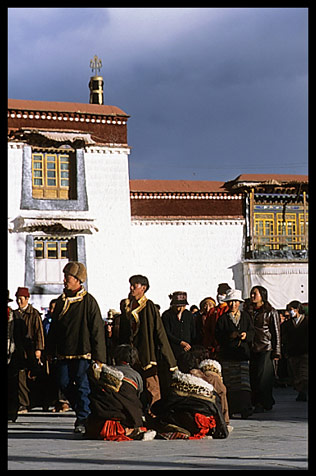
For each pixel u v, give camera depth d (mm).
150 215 29797
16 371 11500
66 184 26734
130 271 27062
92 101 32562
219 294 14844
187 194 30312
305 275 31703
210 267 30344
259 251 31031
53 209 26281
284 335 16609
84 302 9672
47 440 8742
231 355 11648
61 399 13406
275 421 11023
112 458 7043
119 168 27359
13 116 26141
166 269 29703
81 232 26531
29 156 26109
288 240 32125
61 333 9664
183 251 30031
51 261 26312
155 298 29438
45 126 26547
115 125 27484
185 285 29891
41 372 13305
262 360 12625
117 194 27234
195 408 8758
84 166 26844
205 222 30406
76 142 26516
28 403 13258
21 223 25734
